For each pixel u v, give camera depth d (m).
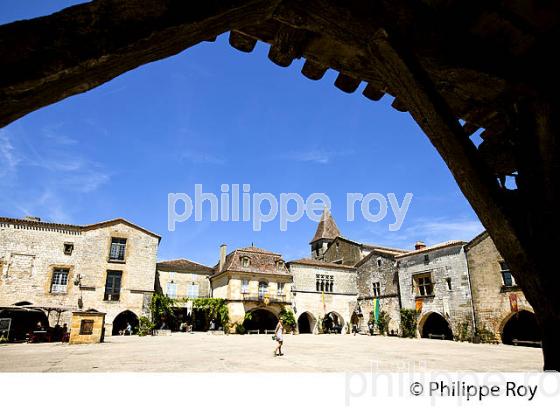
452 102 2.55
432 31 2.05
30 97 1.19
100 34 1.21
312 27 1.83
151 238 30.45
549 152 2.05
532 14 2.16
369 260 34.88
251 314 33.91
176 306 31.53
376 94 2.76
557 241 1.69
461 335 23.78
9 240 25.53
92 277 27.53
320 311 34.94
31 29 1.15
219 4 1.39
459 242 25.03
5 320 20.94
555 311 1.53
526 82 2.18
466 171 1.68
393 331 30.03
